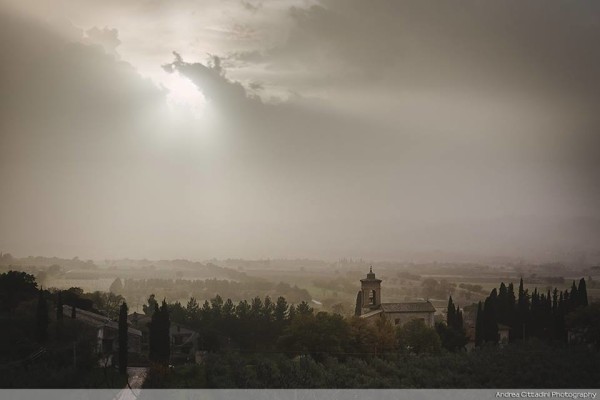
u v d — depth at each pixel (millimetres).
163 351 70688
